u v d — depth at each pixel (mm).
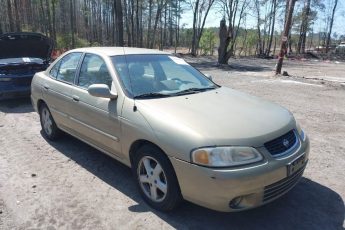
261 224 3592
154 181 3754
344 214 3787
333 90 12258
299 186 4430
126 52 4871
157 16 40094
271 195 3396
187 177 3309
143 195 3969
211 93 4465
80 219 3652
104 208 3865
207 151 3180
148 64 4754
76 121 4973
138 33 38562
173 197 3557
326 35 57188
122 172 4793
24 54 10016
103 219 3652
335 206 3949
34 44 9828
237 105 4039
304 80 15039
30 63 8922
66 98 5102
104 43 47906
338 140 6324
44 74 6043
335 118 7977
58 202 3988
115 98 4188
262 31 49719
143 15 48062
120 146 4152
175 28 60844
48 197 4102
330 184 4500
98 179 4578
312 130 6961
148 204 3920
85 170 4855
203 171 3174
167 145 3432
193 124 3428
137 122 3797
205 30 46969
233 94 4559
